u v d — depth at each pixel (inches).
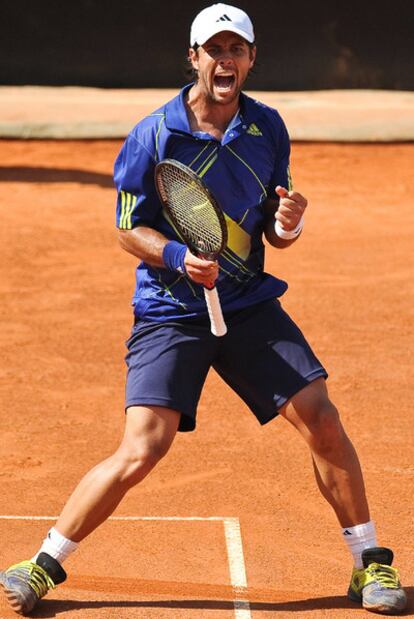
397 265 1563.7
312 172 2406.5
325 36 4165.8
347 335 1189.7
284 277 1478.8
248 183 542.0
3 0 4121.6
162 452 530.6
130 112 3287.4
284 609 550.3
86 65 4190.5
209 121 541.0
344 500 546.0
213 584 583.5
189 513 695.1
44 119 3034.0
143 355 545.0
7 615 536.1
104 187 2201.0
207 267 505.0
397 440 855.7
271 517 690.8
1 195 2081.7
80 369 1056.2
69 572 595.2
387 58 4180.6
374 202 2098.9
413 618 541.0
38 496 729.0
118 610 545.0
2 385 1002.1
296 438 856.3
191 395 541.0
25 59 4175.7
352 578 560.7
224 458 807.7
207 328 542.9
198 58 534.6
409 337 1184.2
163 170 518.3
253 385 549.3
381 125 2957.7
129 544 638.5
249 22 530.6
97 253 1627.7
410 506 713.6
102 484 526.6
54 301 1337.4
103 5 4158.5
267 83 4178.2
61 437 860.6
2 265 1529.3
